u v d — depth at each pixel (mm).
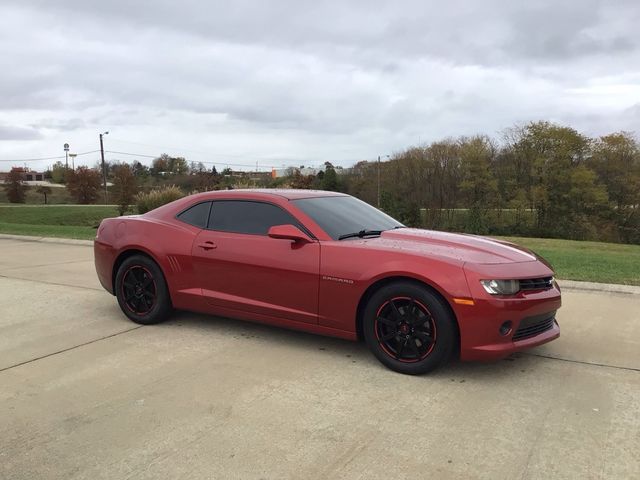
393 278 4152
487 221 45812
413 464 2881
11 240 13703
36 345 4934
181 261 5223
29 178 118125
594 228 43812
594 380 4070
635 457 2953
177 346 4871
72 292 7180
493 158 47781
